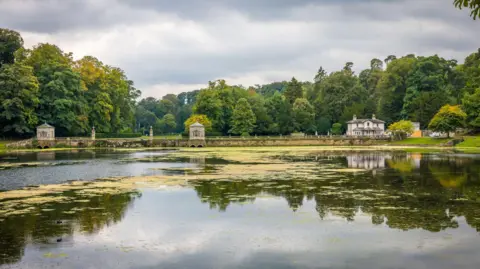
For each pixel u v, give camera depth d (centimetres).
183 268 1636
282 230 2125
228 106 14062
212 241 1959
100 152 8788
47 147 10125
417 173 4409
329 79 17862
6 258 1745
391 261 1694
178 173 4500
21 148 9756
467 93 11906
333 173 4438
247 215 2445
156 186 3541
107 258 1747
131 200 2919
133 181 3862
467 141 10381
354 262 1686
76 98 11169
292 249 1841
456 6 1802
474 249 1822
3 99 9594
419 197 2975
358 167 5088
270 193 3166
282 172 4544
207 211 2555
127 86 14875
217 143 11731
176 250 1839
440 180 3853
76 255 1781
